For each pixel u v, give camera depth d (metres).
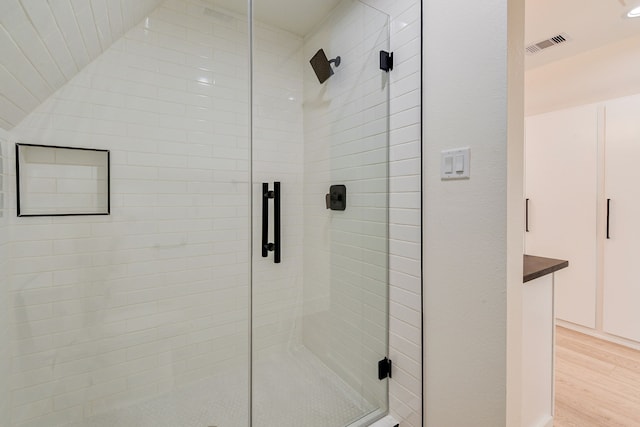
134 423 1.59
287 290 2.16
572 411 1.65
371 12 1.61
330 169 1.94
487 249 1.11
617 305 2.35
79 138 1.58
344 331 1.81
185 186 1.88
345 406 1.65
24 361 1.48
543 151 2.76
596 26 2.18
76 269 1.60
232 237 2.02
